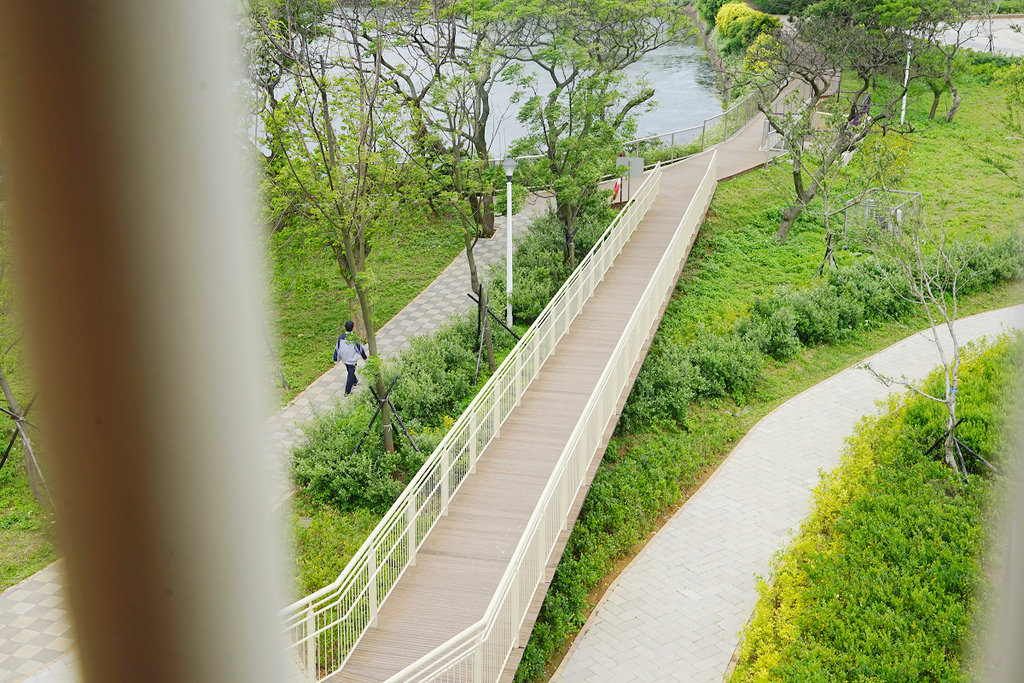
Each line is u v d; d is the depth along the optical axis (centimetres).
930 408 1366
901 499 1159
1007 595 172
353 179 1371
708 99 4431
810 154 2541
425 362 1648
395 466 1366
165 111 143
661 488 1323
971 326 1852
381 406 1390
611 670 977
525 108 1897
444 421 1462
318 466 1331
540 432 1263
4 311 1005
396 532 959
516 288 1977
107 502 150
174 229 147
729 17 4797
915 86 3678
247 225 157
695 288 2030
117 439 149
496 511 1078
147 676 158
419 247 2364
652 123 3981
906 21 3086
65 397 146
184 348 151
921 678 855
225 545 163
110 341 146
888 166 2081
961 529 1081
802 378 1711
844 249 2170
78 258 142
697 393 1630
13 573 1145
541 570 966
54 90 135
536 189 1988
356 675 815
